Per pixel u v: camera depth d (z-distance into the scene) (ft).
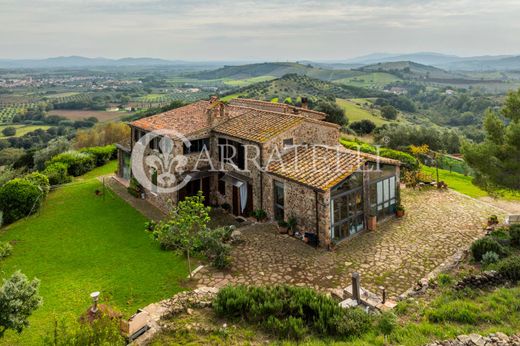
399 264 59.06
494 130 68.59
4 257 65.46
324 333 38.42
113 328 34.12
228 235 68.39
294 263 60.03
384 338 35.63
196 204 57.57
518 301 39.73
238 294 44.14
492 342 32.55
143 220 81.76
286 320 39.75
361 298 45.65
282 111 107.96
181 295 47.67
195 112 102.06
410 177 103.40
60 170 108.88
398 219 79.00
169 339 38.70
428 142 181.57
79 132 204.54
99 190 102.47
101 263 62.28
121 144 113.19
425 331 36.32
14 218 83.71
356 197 70.74
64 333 33.14
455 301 42.09
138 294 52.11
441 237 69.21
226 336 38.75
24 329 44.83
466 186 106.73
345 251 64.18
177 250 60.64
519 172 65.00
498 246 56.29
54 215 85.76
